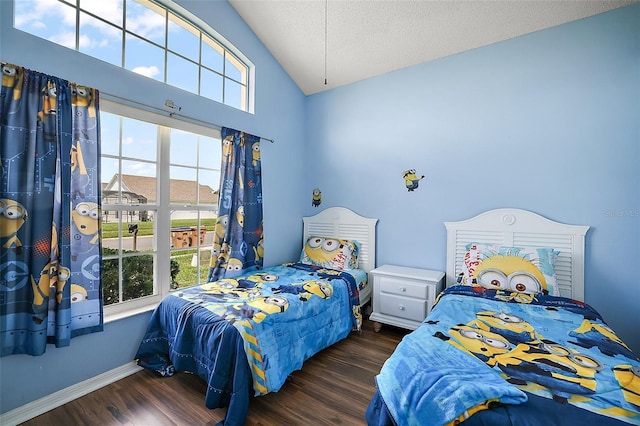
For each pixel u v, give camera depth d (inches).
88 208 70.4
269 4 101.4
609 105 84.3
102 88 73.5
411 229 117.6
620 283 83.0
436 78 112.0
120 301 81.4
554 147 91.5
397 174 120.6
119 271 81.5
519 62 96.9
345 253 121.8
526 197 95.8
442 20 94.3
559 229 89.7
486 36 98.3
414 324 99.6
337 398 68.4
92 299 70.7
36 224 62.0
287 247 136.9
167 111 87.7
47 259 63.2
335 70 126.2
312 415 62.5
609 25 84.2
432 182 112.7
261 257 116.3
